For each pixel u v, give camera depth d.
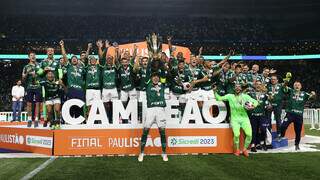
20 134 11.59
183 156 10.34
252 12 44.47
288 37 43.16
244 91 11.04
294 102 11.68
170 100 10.88
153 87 9.67
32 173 7.91
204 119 11.15
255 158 9.95
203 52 38.94
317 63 40.06
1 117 20.61
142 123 10.72
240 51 39.50
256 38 41.97
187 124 10.89
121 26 41.06
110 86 11.54
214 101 11.10
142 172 8.00
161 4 43.50
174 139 10.80
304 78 38.78
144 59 11.85
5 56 32.44
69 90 11.38
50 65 12.23
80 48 37.69
